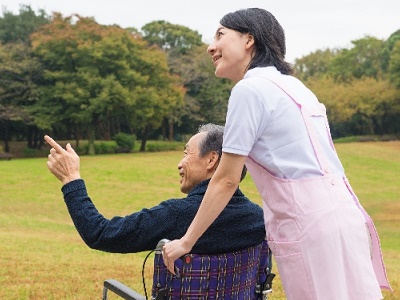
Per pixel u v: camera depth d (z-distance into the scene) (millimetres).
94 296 5746
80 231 2240
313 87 64875
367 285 2045
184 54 65562
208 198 2053
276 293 5910
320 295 2027
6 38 55906
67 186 2242
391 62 59188
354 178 33594
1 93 47688
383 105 61000
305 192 2068
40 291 5961
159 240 2268
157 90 49875
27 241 11172
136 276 6988
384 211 23766
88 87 45281
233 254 2330
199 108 54594
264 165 2129
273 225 2148
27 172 30531
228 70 2305
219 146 2430
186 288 2227
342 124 66062
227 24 2289
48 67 48562
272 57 2260
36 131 53000
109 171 32094
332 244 2023
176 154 44844
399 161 40562
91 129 47938
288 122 2098
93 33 47531
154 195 25875
